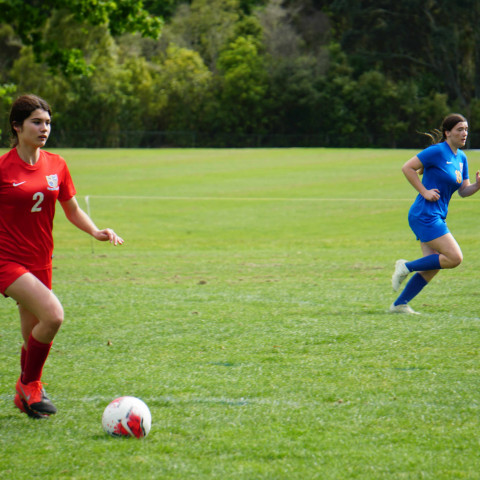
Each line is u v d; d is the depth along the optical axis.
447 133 25.20
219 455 13.24
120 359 20.31
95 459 13.15
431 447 13.47
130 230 63.94
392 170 105.00
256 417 15.29
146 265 42.28
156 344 22.00
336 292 31.27
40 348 15.54
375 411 15.55
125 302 29.27
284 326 24.20
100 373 18.91
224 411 15.73
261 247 52.25
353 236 57.31
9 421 15.48
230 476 12.27
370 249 48.88
